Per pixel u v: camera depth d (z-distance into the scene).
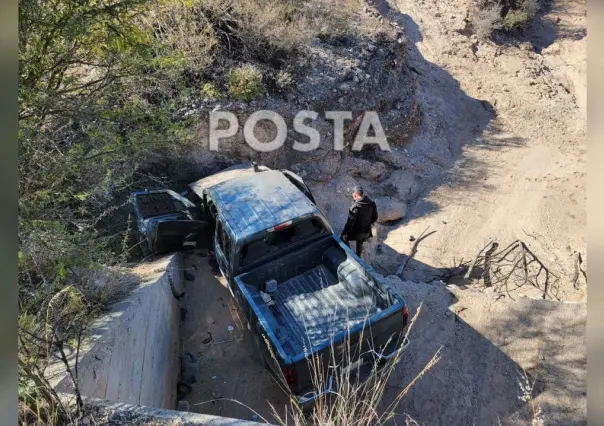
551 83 17.75
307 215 6.43
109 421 3.37
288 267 6.66
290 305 6.29
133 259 7.49
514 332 6.67
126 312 4.77
